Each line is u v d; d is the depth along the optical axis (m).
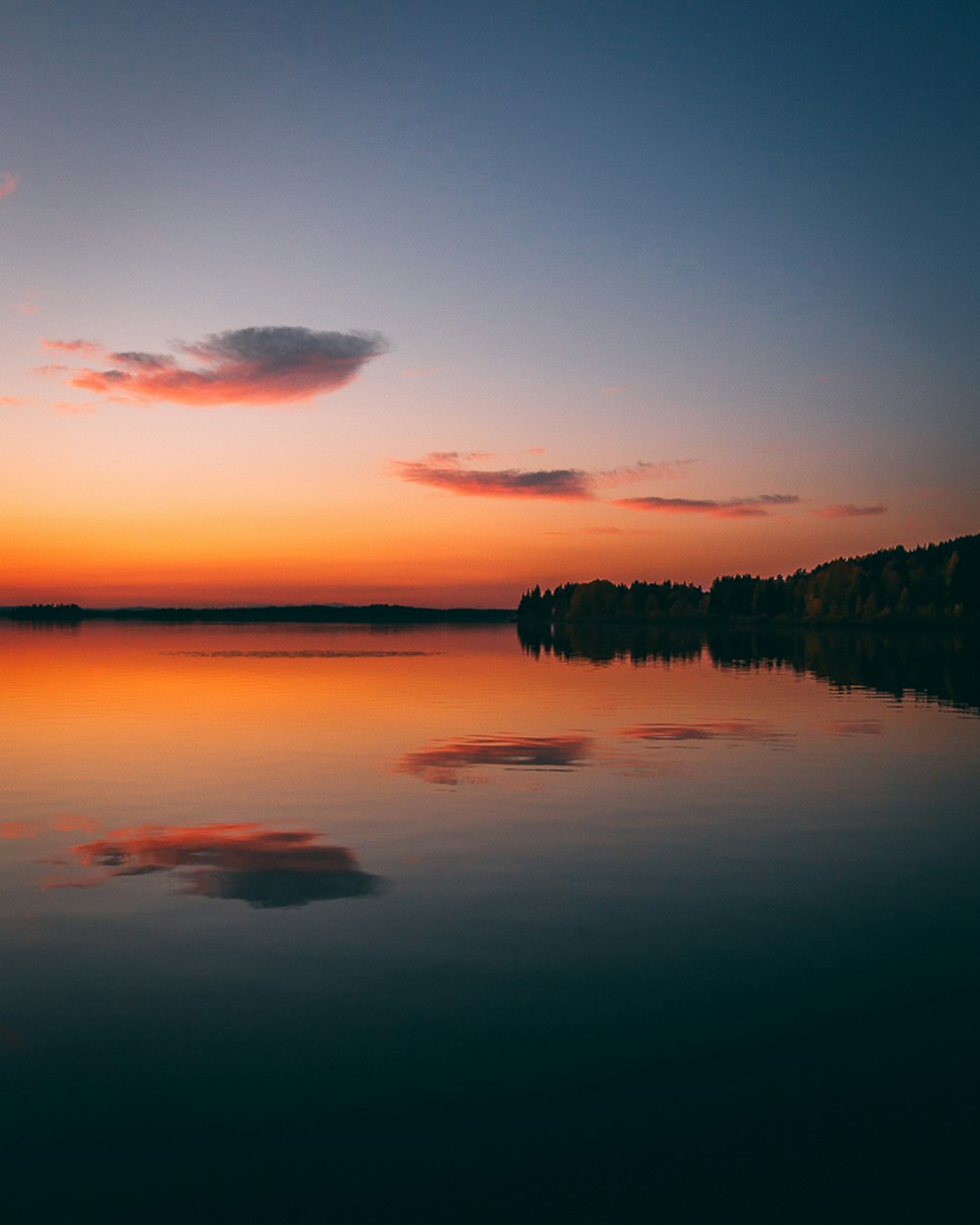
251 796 15.56
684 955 8.41
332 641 89.56
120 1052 6.52
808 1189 5.07
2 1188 5.04
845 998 7.47
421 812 14.33
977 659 60.09
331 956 8.34
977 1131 5.61
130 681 39.06
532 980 7.81
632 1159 5.32
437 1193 5.03
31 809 14.50
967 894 10.28
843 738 22.36
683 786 16.47
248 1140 5.48
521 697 32.88
